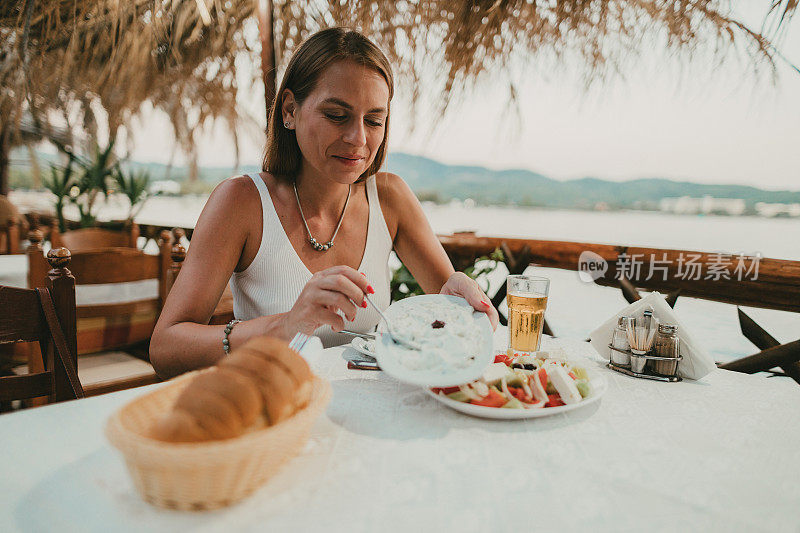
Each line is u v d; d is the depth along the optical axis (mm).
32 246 2094
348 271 927
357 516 542
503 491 604
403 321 898
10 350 2117
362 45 1201
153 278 2227
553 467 670
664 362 1058
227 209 1281
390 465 664
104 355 2307
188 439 513
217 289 1229
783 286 2438
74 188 4242
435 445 728
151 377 2053
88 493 572
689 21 2490
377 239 1510
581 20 2615
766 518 556
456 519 541
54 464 643
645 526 536
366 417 822
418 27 2680
